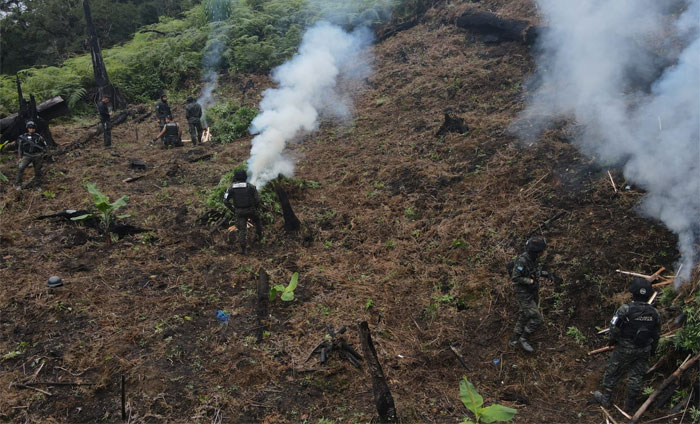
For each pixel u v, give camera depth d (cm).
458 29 1470
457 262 708
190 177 1029
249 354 530
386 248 764
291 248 775
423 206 846
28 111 1168
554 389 515
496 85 1162
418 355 558
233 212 745
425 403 491
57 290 603
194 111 1260
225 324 575
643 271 602
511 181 824
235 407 463
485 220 763
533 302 559
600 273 616
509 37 1311
